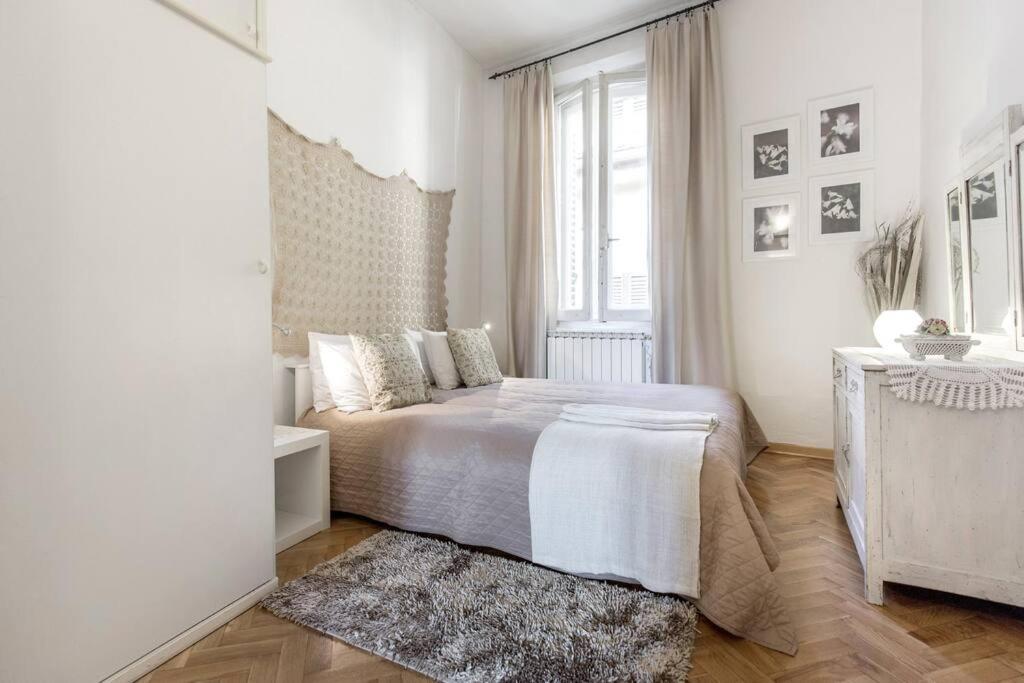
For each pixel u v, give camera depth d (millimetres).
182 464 1279
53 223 1024
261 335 1524
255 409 1498
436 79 3754
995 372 1300
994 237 1842
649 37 3523
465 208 4152
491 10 3598
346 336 2656
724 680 1128
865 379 1458
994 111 1898
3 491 946
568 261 4195
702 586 1355
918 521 1403
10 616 953
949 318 2334
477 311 4344
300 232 2557
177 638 1249
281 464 2121
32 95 992
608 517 1498
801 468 2848
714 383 3301
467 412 2162
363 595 1479
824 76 3090
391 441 2023
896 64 2893
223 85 1409
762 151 3281
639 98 3881
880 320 2258
